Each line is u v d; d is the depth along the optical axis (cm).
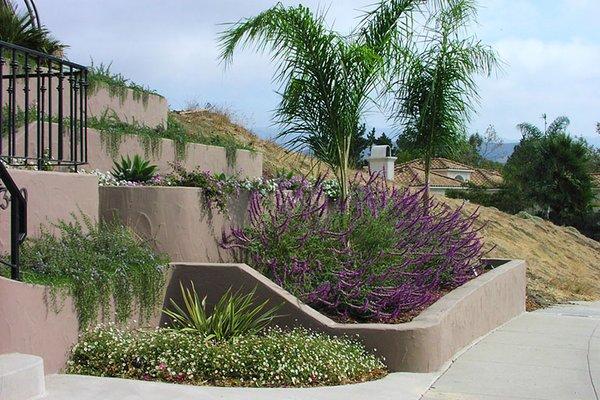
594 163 6372
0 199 725
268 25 1100
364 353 854
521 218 2691
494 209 2648
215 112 2386
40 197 782
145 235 933
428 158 1449
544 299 1689
